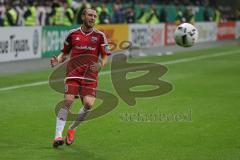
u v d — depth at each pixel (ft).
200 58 155.02
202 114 72.08
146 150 53.01
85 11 53.06
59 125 52.75
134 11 195.42
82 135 58.75
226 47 200.44
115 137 58.23
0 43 122.52
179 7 234.58
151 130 61.93
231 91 93.35
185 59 150.00
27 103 77.51
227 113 73.15
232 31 248.52
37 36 134.41
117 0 204.95
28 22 143.23
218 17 244.83
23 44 130.11
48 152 51.34
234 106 78.74
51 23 154.20
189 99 83.92
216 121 67.67
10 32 125.18
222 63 142.51
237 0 288.10
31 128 61.82
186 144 55.67
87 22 52.90
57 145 52.80
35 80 100.42
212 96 87.45
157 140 57.21
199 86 98.53
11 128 61.62
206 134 60.39
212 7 264.52
